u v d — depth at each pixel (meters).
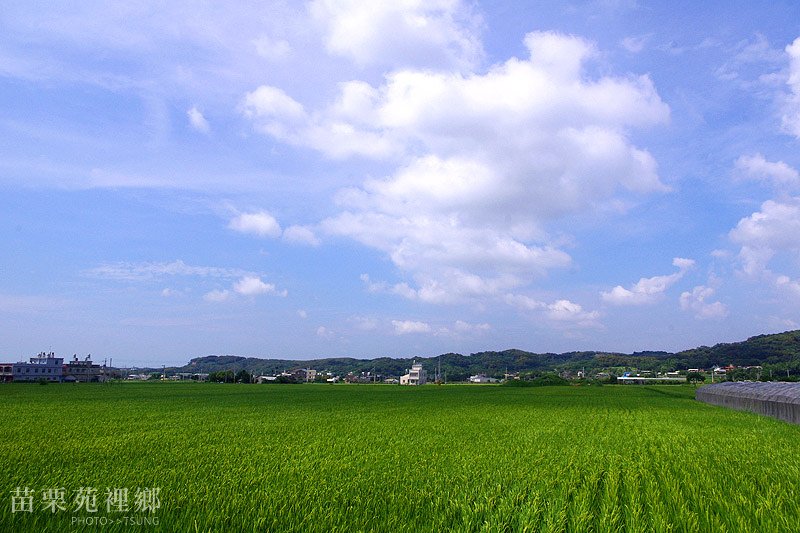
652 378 135.12
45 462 13.14
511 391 78.75
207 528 7.73
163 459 13.73
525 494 10.13
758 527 8.22
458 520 8.49
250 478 11.09
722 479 11.70
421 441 18.23
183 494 9.55
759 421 28.30
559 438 19.58
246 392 65.31
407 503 9.34
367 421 26.52
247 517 8.23
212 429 21.88
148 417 27.92
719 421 28.27
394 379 189.75
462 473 12.08
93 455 14.30
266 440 18.16
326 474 11.81
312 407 37.97
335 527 7.81
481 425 24.73
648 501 9.53
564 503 9.25
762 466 13.56
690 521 8.23
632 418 30.03
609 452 15.86
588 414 33.00
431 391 77.94
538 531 8.12
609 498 9.76
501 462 13.71
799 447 17.39
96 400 44.78
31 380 127.12
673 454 15.38
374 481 11.09
